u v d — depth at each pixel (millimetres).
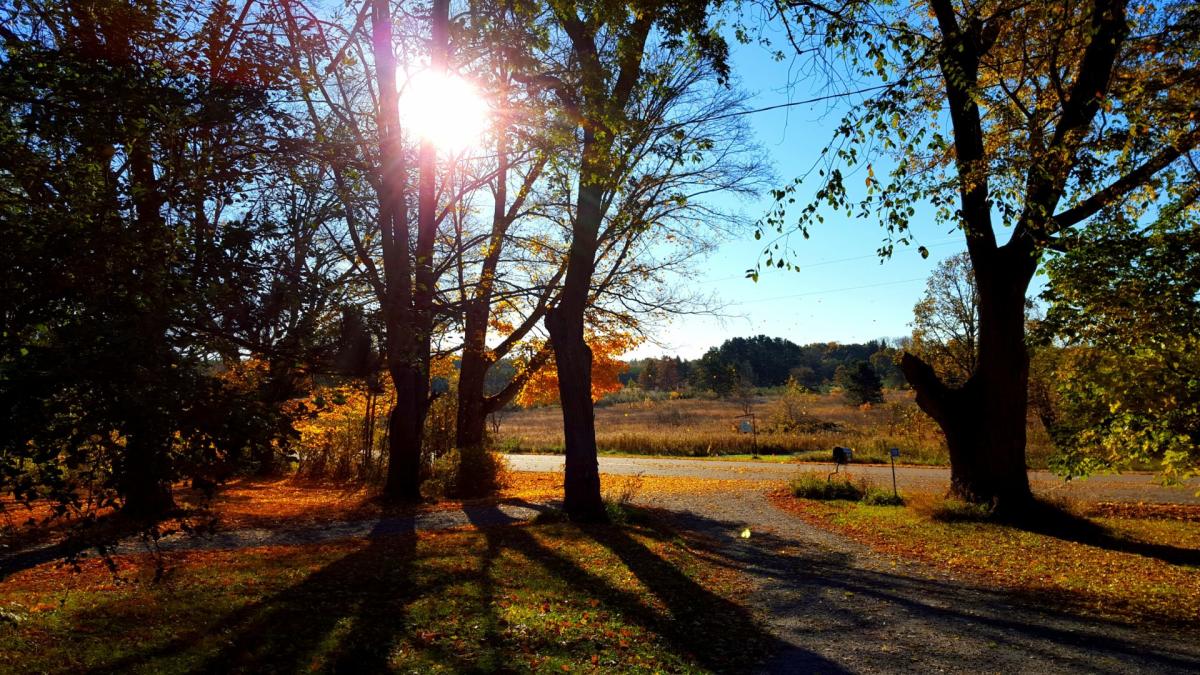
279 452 4359
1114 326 9617
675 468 28844
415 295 7793
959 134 13758
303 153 5637
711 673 6008
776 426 45250
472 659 6016
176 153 4773
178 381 3785
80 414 3652
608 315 21609
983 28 12438
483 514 15523
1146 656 6520
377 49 11578
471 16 10602
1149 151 9930
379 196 7500
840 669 6156
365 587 8367
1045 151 11430
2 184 4160
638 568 9766
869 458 30906
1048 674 6043
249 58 5094
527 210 19469
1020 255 14438
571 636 6738
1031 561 11047
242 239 4438
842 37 9195
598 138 12234
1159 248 9039
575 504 14016
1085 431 11062
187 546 11133
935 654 6590
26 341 3793
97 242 3887
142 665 5445
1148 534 13242
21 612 6488
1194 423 9648
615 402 78312
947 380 31625
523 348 22234
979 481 15086
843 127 8836
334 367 4961
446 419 24469
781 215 8922
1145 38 11766
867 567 10695
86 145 4246
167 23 4805
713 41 11141
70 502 3947
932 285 31062
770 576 9938
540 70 11812
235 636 6312
